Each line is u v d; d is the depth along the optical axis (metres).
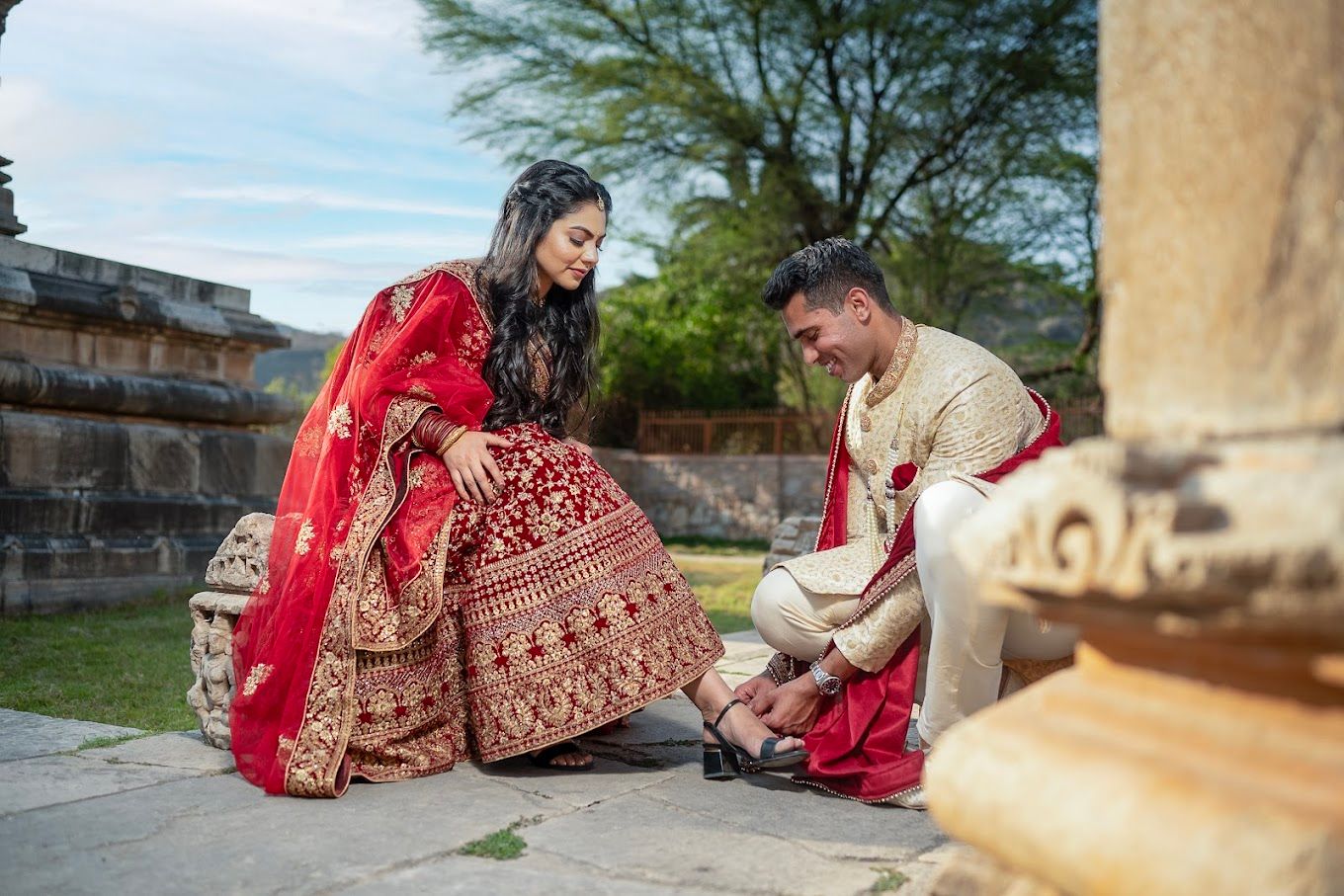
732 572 10.78
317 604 2.46
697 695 2.59
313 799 2.33
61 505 6.57
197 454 7.66
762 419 18.77
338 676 2.42
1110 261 1.09
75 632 5.33
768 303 2.65
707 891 1.79
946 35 15.61
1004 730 1.10
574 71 16.86
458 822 2.17
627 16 17.05
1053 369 19.05
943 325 18.23
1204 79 1.00
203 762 2.63
